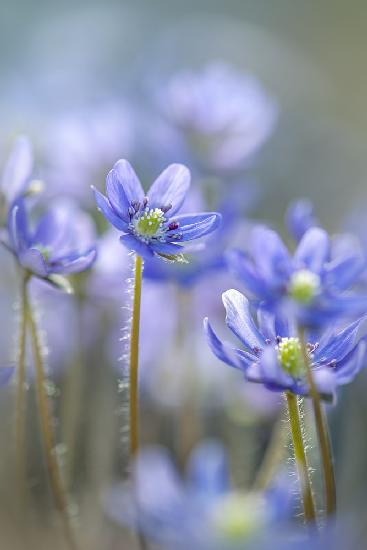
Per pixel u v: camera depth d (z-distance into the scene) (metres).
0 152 0.62
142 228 0.42
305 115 0.93
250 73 1.07
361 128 1.04
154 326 0.54
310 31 1.31
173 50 1.06
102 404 0.55
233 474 0.53
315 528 0.41
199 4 1.24
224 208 0.54
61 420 0.55
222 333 0.55
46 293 0.53
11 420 0.55
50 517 0.52
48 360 0.55
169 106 0.62
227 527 0.43
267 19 1.30
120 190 0.42
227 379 0.54
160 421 0.55
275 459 0.47
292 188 0.81
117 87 0.91
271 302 0.40
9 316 0.57
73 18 1.11
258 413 0.54
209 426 0.54
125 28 1.09
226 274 0.54
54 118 0.69
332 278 0.41
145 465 0.44
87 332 0.55
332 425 0.53
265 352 0.40
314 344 0.41
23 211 0.45
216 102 0.61
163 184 0.43
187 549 0.43
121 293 0.51
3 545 0.52
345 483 0.52
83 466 0.53
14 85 0.87
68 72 0.94
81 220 0.49
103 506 0.51
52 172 0.59
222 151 0.61
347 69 1.26
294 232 0.49
